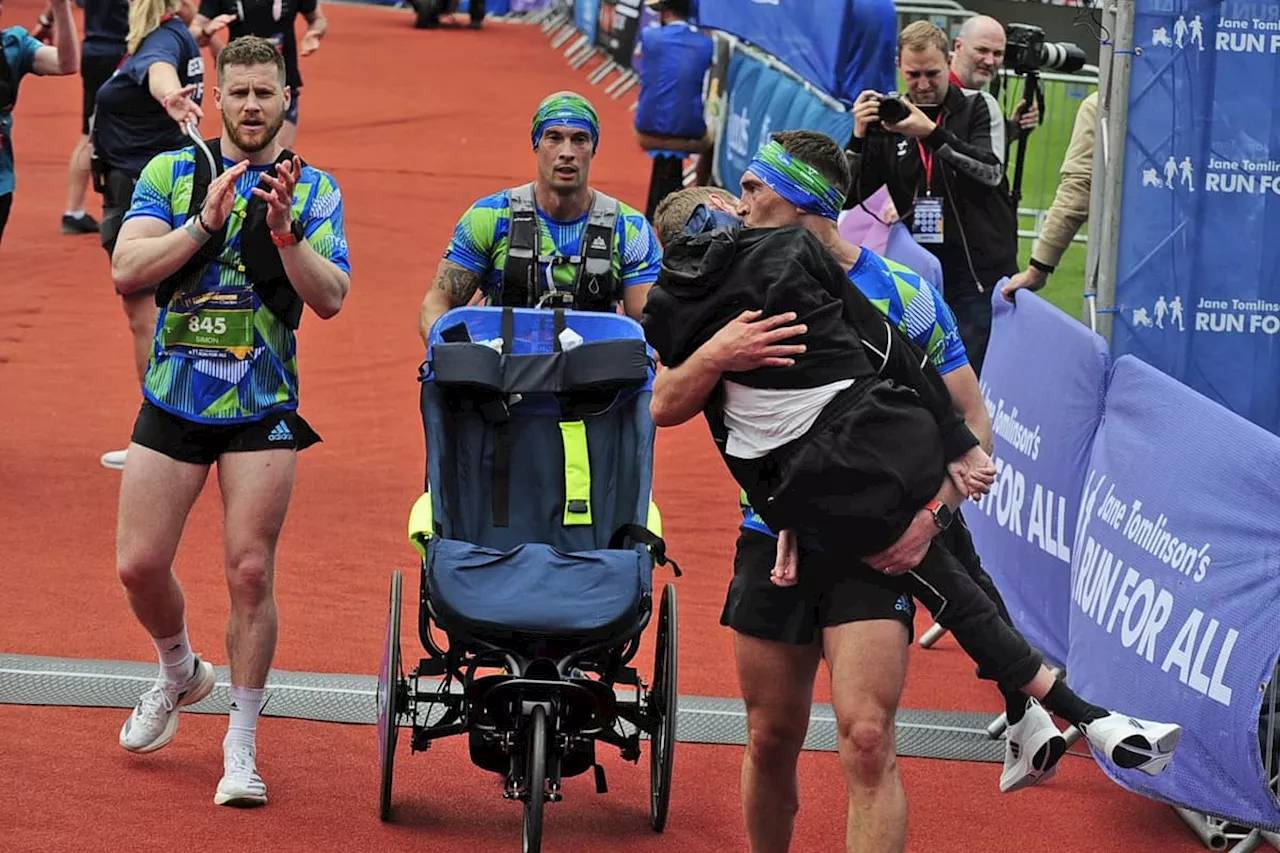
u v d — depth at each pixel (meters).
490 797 9.77
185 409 9.27
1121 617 10.23
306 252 9.08
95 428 16.78
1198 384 12.16
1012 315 13.20
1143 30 11.74
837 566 7.68
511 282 10.48
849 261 7.99
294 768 9.90
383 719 9.09
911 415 7.45
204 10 24.14
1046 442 12.02
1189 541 9.57
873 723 7.49
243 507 9.30
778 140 7.82
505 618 8.63
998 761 10.73
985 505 13.23
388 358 20.33
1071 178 13.53
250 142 9.32
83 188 25.36
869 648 7.57
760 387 7.45
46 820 8.91
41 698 10.52
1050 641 11.84
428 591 8.88
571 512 9.62
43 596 12.33
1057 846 9.52
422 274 24.72
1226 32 11.75
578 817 9.59
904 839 7.48
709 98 29.19
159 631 9.58
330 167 32.12
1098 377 11.27
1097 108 12.27
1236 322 12.09
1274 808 8.80
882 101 14.16
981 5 26.25
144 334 14.01
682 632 12.67
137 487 9.27
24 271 23.02
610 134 37.38
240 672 9.38
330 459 16.50
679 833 9.43
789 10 21.61
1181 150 11.90
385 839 9.06
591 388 9.59
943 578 7.67
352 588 13.09
